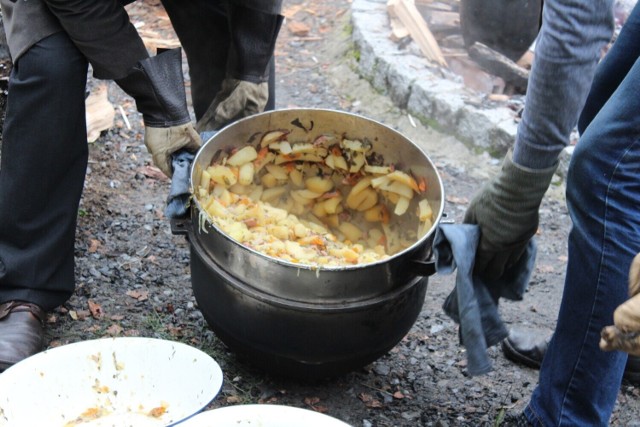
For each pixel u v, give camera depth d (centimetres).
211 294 208
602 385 193
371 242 243
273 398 225
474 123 369
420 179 225
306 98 414
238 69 248
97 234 288
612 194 179
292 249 217
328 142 236
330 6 497
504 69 391
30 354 225
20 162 219
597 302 186
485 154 367
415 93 391
